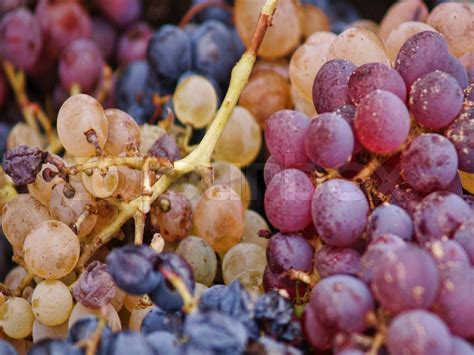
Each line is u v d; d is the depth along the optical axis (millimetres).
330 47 355
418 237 281
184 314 276
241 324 253
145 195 310
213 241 356
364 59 343
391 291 246
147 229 346
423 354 235
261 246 372
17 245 337
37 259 312
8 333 327
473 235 271
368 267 265
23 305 327
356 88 307
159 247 305
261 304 271
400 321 241
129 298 328
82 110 328
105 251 347
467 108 304
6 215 337
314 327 266
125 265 263
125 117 346
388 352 248
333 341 263
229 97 347
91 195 330
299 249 300
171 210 346
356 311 254
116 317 312
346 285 258
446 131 304
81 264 326
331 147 290
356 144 299
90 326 274
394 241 267
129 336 260
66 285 331
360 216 283
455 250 260
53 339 271
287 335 271
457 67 321
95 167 313
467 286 250
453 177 292
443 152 288
